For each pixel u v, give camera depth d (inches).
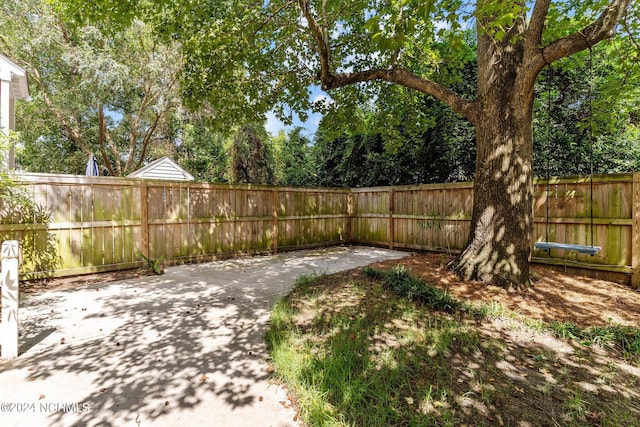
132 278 215.2
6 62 240.7
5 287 104.5
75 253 214.7
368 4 225.8
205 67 235.3
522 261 171.0
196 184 273.0
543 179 227.9
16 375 94.3
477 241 183.3
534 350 113.0
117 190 232.2
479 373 97.3
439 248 300.7
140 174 448.5
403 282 175.8
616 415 79.4
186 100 257.1
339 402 81.1
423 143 408.2
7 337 104.3
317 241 360.5
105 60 420.2
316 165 639.8
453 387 89.9
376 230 362.9
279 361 100.2
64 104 480.7
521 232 171.0
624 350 112.7
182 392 87.2
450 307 145.5
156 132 669.3
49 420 74.9
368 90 303.1
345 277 207.0
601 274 201.3
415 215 322.7
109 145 631.8
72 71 487.2
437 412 78.8
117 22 213.5
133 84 498.3
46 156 583.8
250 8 216.7
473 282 178.5
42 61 472.4
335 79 201.6
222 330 129.0
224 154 697.6
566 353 111.4
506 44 173.2
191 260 268.7
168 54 482.6
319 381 89.0
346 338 116.9
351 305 152.9
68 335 123.1
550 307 149.8
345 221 386.9
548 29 207.5
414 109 305.3
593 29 136.8
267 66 267.0
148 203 247.1
